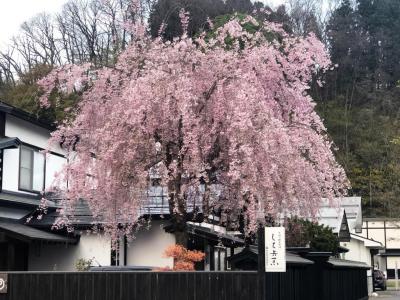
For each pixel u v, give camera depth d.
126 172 11.80
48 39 51.00
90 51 46.31
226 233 16.50
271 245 10.15
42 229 18.64
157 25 18.73
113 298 10.48
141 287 10.45
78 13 50.50
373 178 54.09
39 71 41.09
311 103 13.00
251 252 12.62
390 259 54.28
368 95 65.75
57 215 18.89
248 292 10.21
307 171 11.80
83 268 17.12
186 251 12.63
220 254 20.38
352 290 23.95
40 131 20.94
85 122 12.67
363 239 37.69
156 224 17.72
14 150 19.34
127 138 11.60
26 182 19.98
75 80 12.62
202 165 11.53
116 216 12.86
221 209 12.88
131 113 11.24
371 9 75.62
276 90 12.80
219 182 12.26
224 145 11.87
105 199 12.19
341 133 60.09
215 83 11.85
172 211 12.77
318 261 16.94
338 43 69.19
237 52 12.65
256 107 11.24
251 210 10.85
